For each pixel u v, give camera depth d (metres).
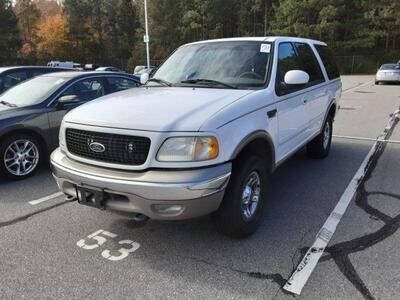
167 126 3.37
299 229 4.24
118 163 3.51
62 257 3.76
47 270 3.54
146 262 3.66
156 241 4.04
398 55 47.06
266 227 4.30
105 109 3.84
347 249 3.81
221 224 3.85
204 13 53.38
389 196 5.14
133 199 3.38
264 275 3.41
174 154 3.33
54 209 4.89
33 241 4.07
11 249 3.92
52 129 6.42
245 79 4.50
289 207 4.83
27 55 52.78
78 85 6.99
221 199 3.55
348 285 3.25
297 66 5.27
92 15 55.50
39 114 6.23
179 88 4.47
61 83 6.80
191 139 3.34
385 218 4.48
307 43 6.00
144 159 3.39
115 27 57.22
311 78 5.74
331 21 46.75
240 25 55.38
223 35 55.75
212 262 3.64
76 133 3.77
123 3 56.97
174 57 5.36
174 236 4.14
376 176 5.97
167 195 3.27
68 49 54.09
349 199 5.07
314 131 6.06
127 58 57.50
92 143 3.63
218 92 4.17
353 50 48.94
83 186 3.62
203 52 5.08
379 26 47.34
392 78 24.91
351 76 39.62
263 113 4.09
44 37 53.91
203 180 3.30
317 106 5.94
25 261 3.70
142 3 54.12
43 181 5.97
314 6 46.69
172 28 53.06
